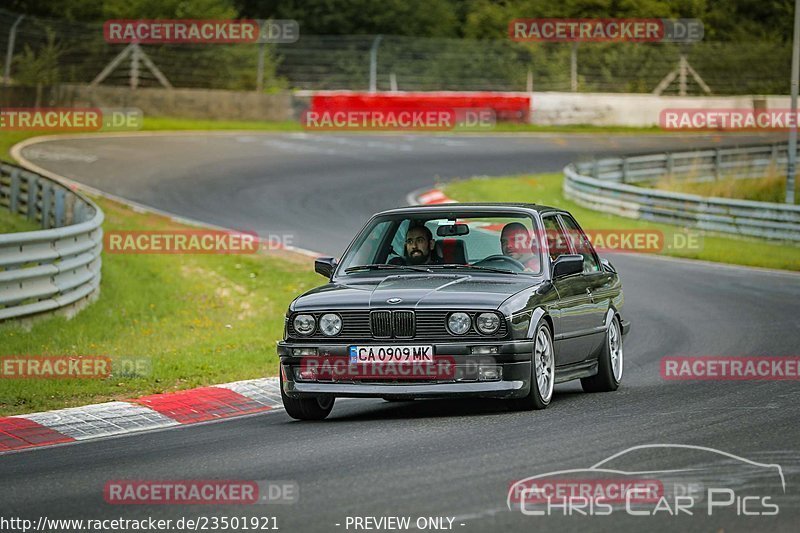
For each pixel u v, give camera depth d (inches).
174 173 4810.5
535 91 7628.0
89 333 2121.1
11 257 2003.0
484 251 1534.2
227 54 7258.9
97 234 2452.0
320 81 7347.4
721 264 3479.3
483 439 1206.3
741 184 5172.2
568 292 1537.9
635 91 7785.4
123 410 1480.1
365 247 1577.3
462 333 1365.7
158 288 2709.2
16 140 5447.8
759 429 1233.4
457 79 7480.3
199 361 1824.6
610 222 4229.8
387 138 6427.2
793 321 2407.7
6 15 6766.7
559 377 1509.6
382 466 1078.4
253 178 4771.2
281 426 1381.6
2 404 1542.8
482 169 5305.1
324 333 1396.4
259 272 2992.1
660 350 2097.7
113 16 7455.7
